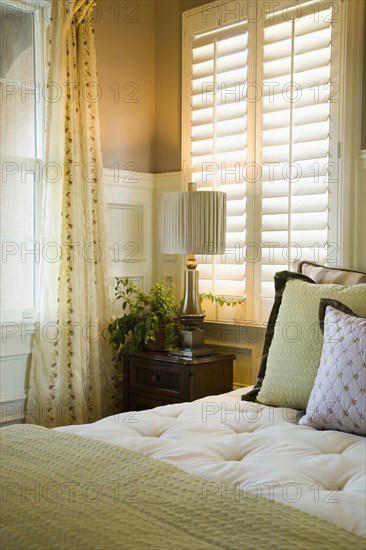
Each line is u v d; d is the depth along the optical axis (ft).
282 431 7.56
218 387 11.93
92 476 5.79
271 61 11.98
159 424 7.88
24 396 11.89
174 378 11.69
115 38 13.51
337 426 7.66
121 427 7.66
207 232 11.78
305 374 8.69
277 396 8.95
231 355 12.20
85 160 12.26
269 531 4.67
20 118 12.10
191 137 13.38
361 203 10.98
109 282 12.73
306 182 11.53
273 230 11.99
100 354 12.73
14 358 11.76
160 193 14.21
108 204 13.38
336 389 7.64
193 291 12.27
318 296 9.04
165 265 14.23
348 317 8.14
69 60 11.91
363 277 9.83
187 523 4.83
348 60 10.93
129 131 13.84
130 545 4.46
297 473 6.15
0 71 11.80
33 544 4.66
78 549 4.48
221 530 4.71
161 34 14.15
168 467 6.03
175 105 13.93
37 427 7.47
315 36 11.37
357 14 10.91
